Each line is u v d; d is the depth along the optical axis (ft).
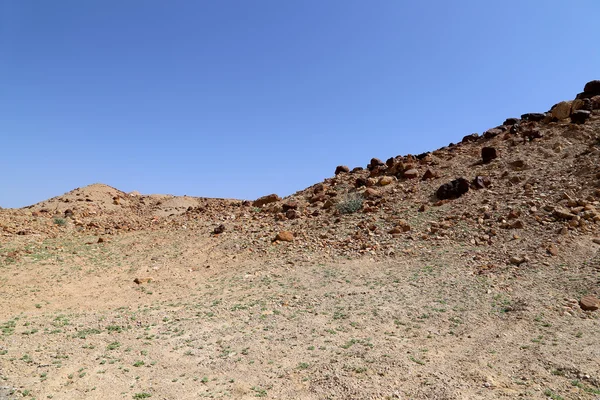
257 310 35.68
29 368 23.85
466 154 86.48
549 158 70.54
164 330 31.27
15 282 44.37
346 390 21.30
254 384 22.56
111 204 121.70
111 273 50.31
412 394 20.86
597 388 21.18
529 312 32.48
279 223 72.74
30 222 76.84
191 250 60.95
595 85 91.97
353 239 58.34
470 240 51.44
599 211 51.21
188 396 21.21
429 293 38.04
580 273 39.01
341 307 35.58
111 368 24.45
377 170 89.10
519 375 23.04
